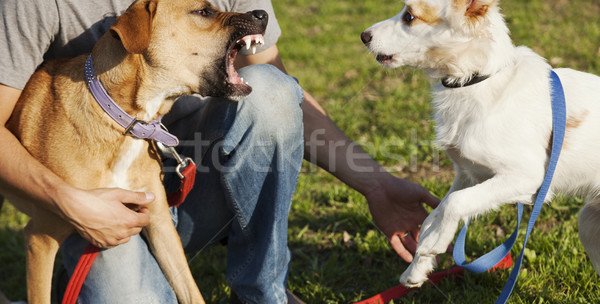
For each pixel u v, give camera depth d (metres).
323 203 3.71
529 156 2.33
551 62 5.31
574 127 2.40
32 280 2.10
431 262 2.51
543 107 2.36
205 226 2.45
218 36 2.11
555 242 2.91
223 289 2.90
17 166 1.88
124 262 2.11
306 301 2.72
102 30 2.22
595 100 2.42
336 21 7.85
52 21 2.09
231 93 2.07
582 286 2.55
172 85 2.11
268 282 2.28
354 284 2.87
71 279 2.06
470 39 2.42
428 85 5.18
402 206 2.62
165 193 2.29
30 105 2.04
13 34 2.01
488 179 2.39
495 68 2.38
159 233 2.25
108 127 2.03
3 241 3.82
